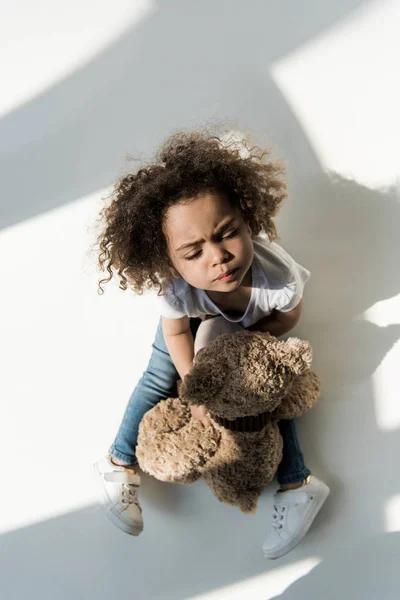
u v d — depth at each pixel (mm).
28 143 1403
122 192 975
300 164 1288
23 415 1300
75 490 1255
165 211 911
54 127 1401
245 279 1034
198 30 1390
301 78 1326
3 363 1325
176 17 1404
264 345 970
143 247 960
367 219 1252
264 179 998
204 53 1375
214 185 914
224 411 1005
